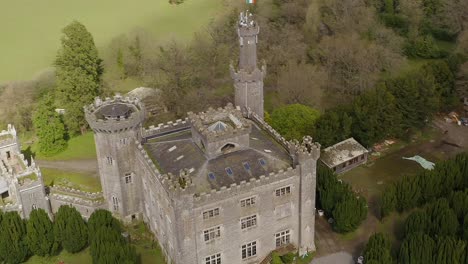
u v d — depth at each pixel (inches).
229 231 4025.6
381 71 6993.1
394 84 5876.0
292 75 6156.5
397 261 4148.6
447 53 7736.2
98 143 4458.7
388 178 5398.6
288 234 4315.9
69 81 6092.5
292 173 4037.9
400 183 4825.3
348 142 5575.8
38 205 4613.7
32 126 6397.6
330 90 6712.6
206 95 6294.3
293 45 7135.8
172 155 4200.3
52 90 6825.8
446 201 4458.7
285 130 5472.4
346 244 4571.9
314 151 4030.5
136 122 4367.6
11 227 4296.3
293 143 4119.1
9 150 4990.2
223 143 4020.7
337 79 6722.4
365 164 5610.2
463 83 6230.3
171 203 3796.8
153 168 4040.4
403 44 7701.8
